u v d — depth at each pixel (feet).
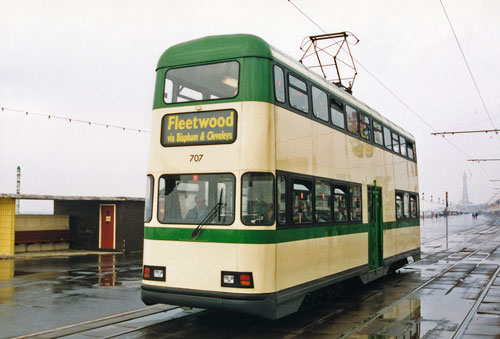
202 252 26.71
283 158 28.25
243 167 26.30
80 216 80.94
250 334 27.91
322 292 36.17
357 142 41.42
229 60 27.45
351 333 28.19
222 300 25.90
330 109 36.17
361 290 44.70
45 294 39.47
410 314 33.60
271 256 26.30
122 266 58.44
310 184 31.68
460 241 113.60
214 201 26.86
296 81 30.89
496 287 45.19
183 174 27.81
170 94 28.84
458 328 29.22
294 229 28.94
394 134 53.72
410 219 57.41
